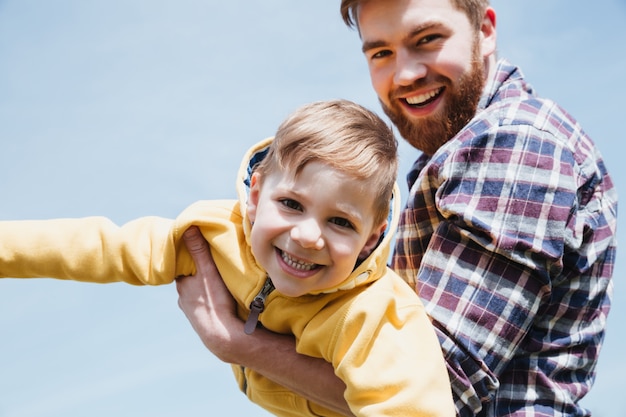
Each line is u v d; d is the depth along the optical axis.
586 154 2.10
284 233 1.72
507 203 1.92
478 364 1.87
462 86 2.21
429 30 2.17
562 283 2.03
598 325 2.08
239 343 1.88
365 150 1.74
